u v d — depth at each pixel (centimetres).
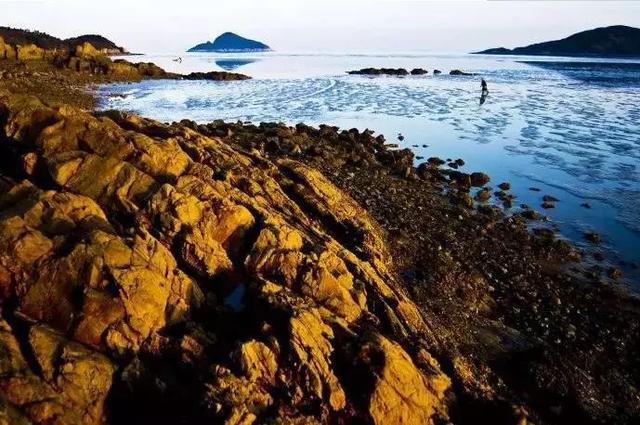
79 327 1472
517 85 11212
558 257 2867
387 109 7531
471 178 4075
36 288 1524
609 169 4519
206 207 1956
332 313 1745
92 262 1530
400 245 2712
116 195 1928
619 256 2919
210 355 1523
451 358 1808
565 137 5750
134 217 1877
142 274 1566
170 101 7650
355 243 2462
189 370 1484
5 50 9906
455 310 2222
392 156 4409
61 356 1373
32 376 1334
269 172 2769
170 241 1850
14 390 1296
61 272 1528
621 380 1925
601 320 2300
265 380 1472
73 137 2111
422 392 1573
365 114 7038
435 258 2625
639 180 4222
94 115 2603
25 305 1519
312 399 1463
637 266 2806
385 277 2278
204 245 1847
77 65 10056
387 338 1667
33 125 2167
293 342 1503
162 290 1603
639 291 2566
